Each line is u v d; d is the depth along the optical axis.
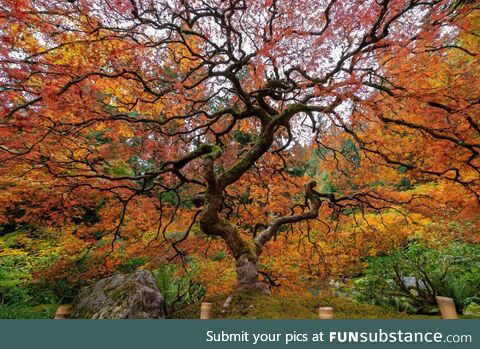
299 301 3.29
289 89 4.23
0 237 7.79
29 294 6.70
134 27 3.95
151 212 5.73
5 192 4.65
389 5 3.46
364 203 5.91
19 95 3.33
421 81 3.98
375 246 6.49
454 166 4.23
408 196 5.46
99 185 4.93
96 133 6.53
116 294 3.27
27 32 3.45
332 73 3.82
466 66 3.89
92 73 3.49
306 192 5.66
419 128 3.94
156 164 6.07
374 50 3.61
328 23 3.76
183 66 5.38
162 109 5.28
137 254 5.59
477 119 3.78
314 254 6.71
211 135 6.55
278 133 6.64
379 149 5.48
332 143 7.01
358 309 3.13
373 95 3.66
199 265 6.14
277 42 3.30
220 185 4.09
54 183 4.62
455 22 3.40
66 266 5.65
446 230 5.83
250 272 3.68
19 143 3.89
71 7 3.54
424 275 5.81
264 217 6.77
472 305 5.76
